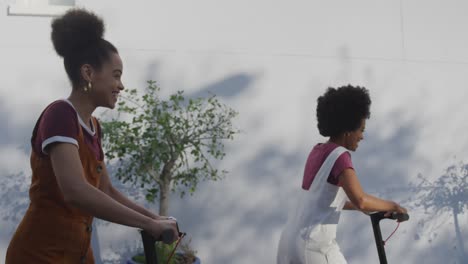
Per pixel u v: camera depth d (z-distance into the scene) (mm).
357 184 2666
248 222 4852
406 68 5164
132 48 4715
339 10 5062
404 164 5164
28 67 4578
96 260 4609
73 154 1738
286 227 2834
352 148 2902
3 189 4523
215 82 4840
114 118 4641
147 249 1757
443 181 5211
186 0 4809
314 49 5008
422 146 5191
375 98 5117
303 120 4969
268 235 4887
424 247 5172
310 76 4992
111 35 4684
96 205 1677
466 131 5250
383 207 2721
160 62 4754
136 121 4250
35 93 4586
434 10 5211
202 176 4777
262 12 4930
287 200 4922
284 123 4941
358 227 5086
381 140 5129
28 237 1795
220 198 4809
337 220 2734
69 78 1912
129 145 4098
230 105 4852
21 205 4551
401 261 5148
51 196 1804
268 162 4898
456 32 5246
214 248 4793
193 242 4754
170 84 4766
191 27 4812
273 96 4930
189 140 4355
